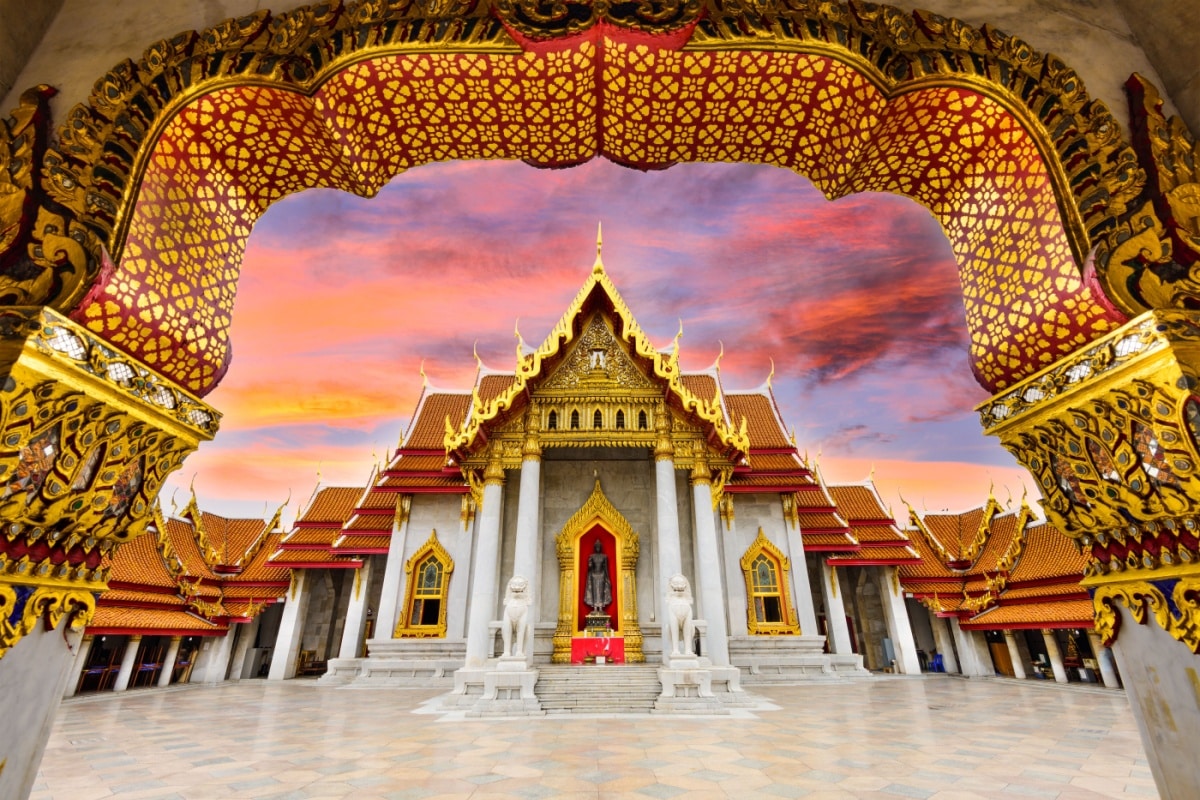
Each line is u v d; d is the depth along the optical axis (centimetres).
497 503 1867
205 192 448
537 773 845
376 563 3044
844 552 2855
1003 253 444
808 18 417
